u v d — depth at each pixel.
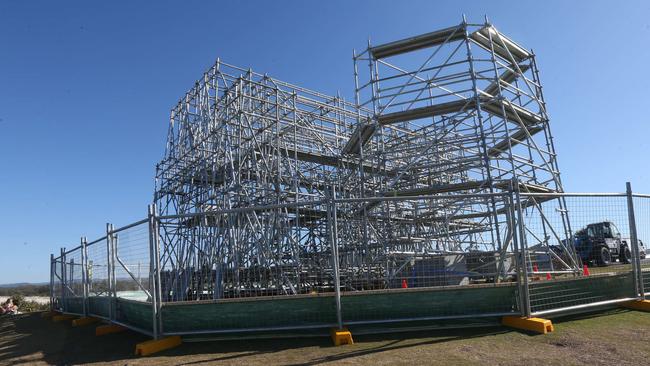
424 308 7.85
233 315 7.81
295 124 17.94
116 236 10.58
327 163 20.05
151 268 8.02
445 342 7.12
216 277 11.44
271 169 17.61
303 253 15.23
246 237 16.27
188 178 19.59
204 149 18.91
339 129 21.30
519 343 6.85
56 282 17.19
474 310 7.95
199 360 6.84
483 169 16.19
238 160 17.12
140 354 7.44
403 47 14.90
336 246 7.88
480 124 13.31
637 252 9.38
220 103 18.52
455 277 9.55
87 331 10.97
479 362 5.97
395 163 18.14
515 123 15.01
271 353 6.98
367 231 14.03
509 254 8.91
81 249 13.29
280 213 15.62
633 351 6.14
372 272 12.61
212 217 16.97
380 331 7.85
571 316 8.57
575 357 5.99
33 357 8.26
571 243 11.82
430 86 14.38
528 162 13.68
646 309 8.95
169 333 7.84
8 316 17.45
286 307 7.78
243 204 16.55
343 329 7.60
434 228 18.12
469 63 13.62
